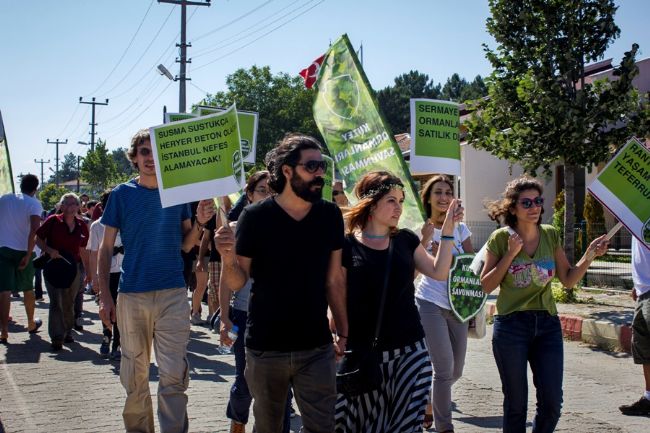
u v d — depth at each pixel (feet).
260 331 12.76
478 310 18.60
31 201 32.71
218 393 23.39
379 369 14.21
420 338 14.64
